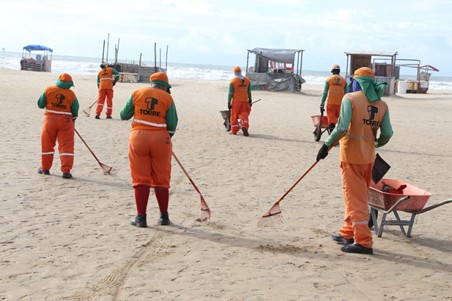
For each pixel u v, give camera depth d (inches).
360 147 238.4
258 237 260.4
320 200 342.6
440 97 1841.8
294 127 782.5
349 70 1745.8
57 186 343.9
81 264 213.2
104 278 199.8
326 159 503.5
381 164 246.2
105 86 732.0
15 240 237.9
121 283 195.9
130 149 265.7
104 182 363.3
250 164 458.9
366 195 243.4
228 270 213.5
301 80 1664.6
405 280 211.6
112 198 321.7
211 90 1588.3
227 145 561.0
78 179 367.9
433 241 267.1
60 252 225.6
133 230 261.4
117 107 925.8
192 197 334.0
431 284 208.5
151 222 277.1
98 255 224.2
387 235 275.3
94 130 616.1
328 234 270.1
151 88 268.7
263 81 1643.7
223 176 402.9
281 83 1636.3
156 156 266.7
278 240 257.0
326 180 407.2
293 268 219.1
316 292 195.0
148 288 192.2
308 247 247.9
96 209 295.7
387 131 245.9
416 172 464.8
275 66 1823.3
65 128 366.6
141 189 265.9
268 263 223.8
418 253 246.8
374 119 239.3
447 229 289.7
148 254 228.5
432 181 426.9
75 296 183.0
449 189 397.1
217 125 740.0
